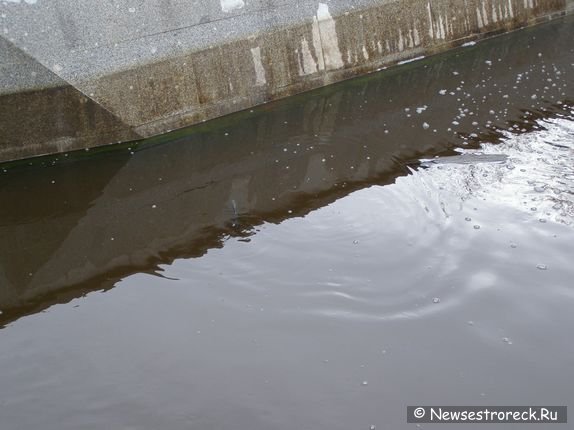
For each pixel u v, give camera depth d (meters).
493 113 5.43
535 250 3.76
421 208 4.20
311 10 5.89
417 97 5.87
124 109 5.17
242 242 4.03
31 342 3.38
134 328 3.42
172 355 3.22
